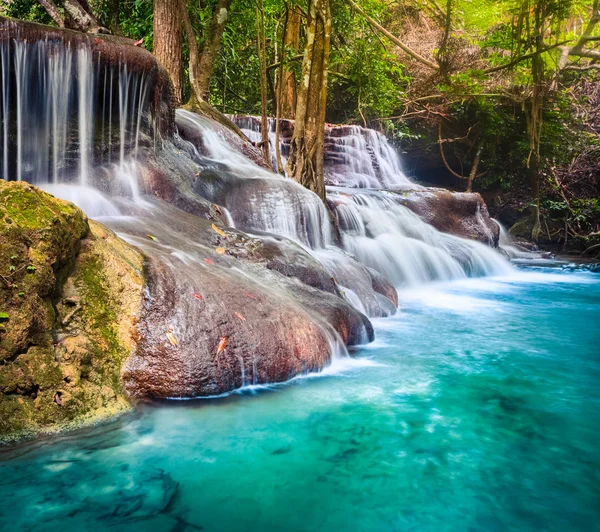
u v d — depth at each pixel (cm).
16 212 338
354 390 414
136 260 410
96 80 629
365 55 1573
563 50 616
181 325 386
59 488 266
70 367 341
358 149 1447
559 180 1688
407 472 294
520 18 611
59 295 361
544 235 1694
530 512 259
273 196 754
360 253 931
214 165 807
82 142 626
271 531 238
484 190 1848
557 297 902
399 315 718
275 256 573
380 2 1641
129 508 251
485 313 752
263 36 980
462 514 256
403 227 1089
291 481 281
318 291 551
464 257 1129
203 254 508
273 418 356
